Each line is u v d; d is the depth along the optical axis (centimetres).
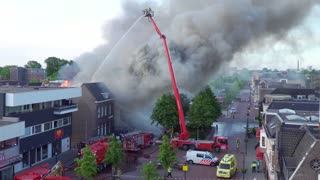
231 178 3953
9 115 3962
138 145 5222
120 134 5806
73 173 4019
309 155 2611
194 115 6222
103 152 4141
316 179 2603
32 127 4309
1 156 3388
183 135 5391
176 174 4094
